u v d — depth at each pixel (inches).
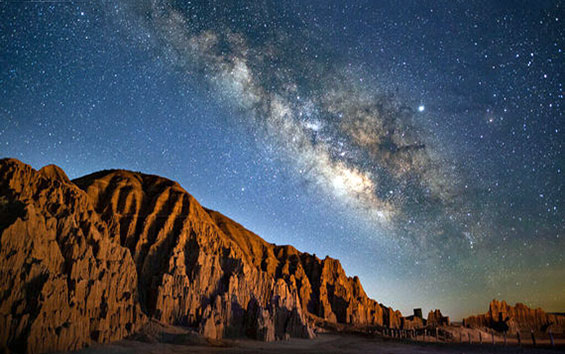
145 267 1802.4
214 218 3410.4
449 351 1710.1
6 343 848.3
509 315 3378.4
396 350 1708.9
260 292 2380.7
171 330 1496.1
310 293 3230.8
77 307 1087.6
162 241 1962.4
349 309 3181.6
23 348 863.7
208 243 2246.6
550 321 3304.6
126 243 1875.0
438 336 2709.2
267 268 3208.7
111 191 2155.5
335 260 3708.2
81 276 1185.4
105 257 1417.3
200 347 1366.9
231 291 2017.7
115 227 1899.6
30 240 1048.2
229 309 1835.6
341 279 3550.7
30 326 888.9
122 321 1323.8
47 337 923.4
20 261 987.9
